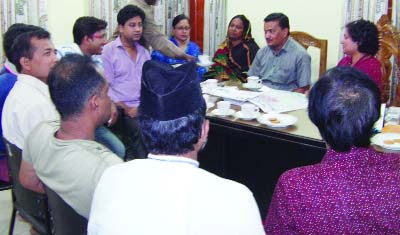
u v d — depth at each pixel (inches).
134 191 35.2
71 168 52.0
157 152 37.6
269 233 42.1
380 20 112.3
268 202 97.8
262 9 163.9
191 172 35.7
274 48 128.7
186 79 37.4
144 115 38.0
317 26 150.3
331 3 145.1
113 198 35.8
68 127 54.2
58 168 53.1
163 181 35.0
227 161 102.0
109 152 54.1
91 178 50.6
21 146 72.7
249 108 87.7
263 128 82.0
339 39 144.9
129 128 118.3
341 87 39.5
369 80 40.1
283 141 79.4
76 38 118.1
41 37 75.9
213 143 100.0
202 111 38.3
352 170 38.8
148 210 34.1
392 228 37.4
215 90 104.3
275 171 94.4
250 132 84.0
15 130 73.1
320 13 148.5
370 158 38.9
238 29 149.4
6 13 131.7
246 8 168.6
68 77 53.1
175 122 36.7
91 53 119.3
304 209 39.2
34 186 63.6
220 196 34.4
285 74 128.1
